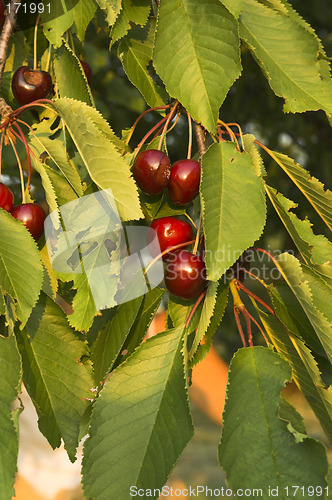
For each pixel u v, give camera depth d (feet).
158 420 2.28
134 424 2.28
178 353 2.33
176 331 2.35
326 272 2.36
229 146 2.33
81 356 2.38
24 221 2.36
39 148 2.47
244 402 2.24
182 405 2.29
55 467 3.61
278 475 2.20
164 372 2.32
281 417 2.23
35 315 2.37
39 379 2.35
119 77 3.83
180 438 2.27
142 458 2.26
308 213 4.14
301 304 2.34
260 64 2.48
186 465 5.48
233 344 6.44
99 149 2.32
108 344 2.39
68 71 2.58
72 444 2.35
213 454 5.82
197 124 2.45
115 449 2.26
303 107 2.47
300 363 2.40
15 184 2.92
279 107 5.21
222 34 2.36
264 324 2.43
